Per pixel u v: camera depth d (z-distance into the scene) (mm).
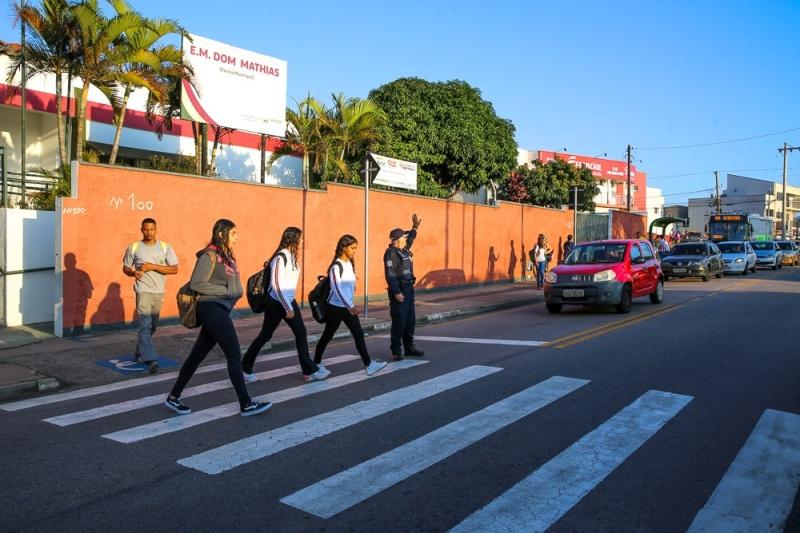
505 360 8562
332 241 15523
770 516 3881
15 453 5039
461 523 3766
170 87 15898
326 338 7789
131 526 3744
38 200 13711
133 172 11469
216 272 5965
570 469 4602
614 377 7488
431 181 24438
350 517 3850
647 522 3797
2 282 11211
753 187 81500
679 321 12430
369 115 22141
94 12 13992
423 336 11148
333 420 5809
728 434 5398
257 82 15219
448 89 24781
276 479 4434
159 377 8023
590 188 37844
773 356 8766
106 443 5258
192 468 4648
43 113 19719
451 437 5309
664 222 32500
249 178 24391
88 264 10875
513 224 23297
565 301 13820
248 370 7477
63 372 8156
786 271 32688
